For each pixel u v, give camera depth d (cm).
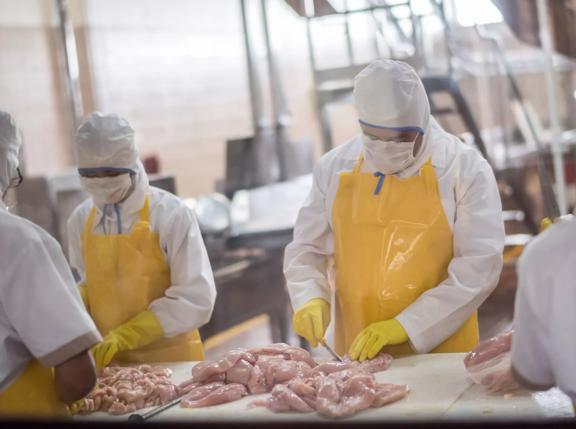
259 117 612
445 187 231
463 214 229
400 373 216
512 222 520
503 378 193
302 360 223
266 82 666
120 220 254
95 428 171
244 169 531
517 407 187
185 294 247
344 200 239
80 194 503
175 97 736
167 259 254
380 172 235
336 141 628
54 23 668
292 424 169
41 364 192
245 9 626
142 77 711
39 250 181
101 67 683
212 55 738
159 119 725
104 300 254
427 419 167
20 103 639
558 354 149
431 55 538
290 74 681
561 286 146
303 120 666
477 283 225
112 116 245
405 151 224
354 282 237
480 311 474
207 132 752
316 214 249
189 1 723
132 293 252
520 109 563
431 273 232
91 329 184
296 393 199
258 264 457
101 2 684
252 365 218
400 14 516
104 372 231
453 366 218
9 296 179
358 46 540
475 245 226
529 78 588
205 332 417
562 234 147
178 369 242
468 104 506
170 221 250
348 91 537
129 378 222
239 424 168
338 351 252
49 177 495
